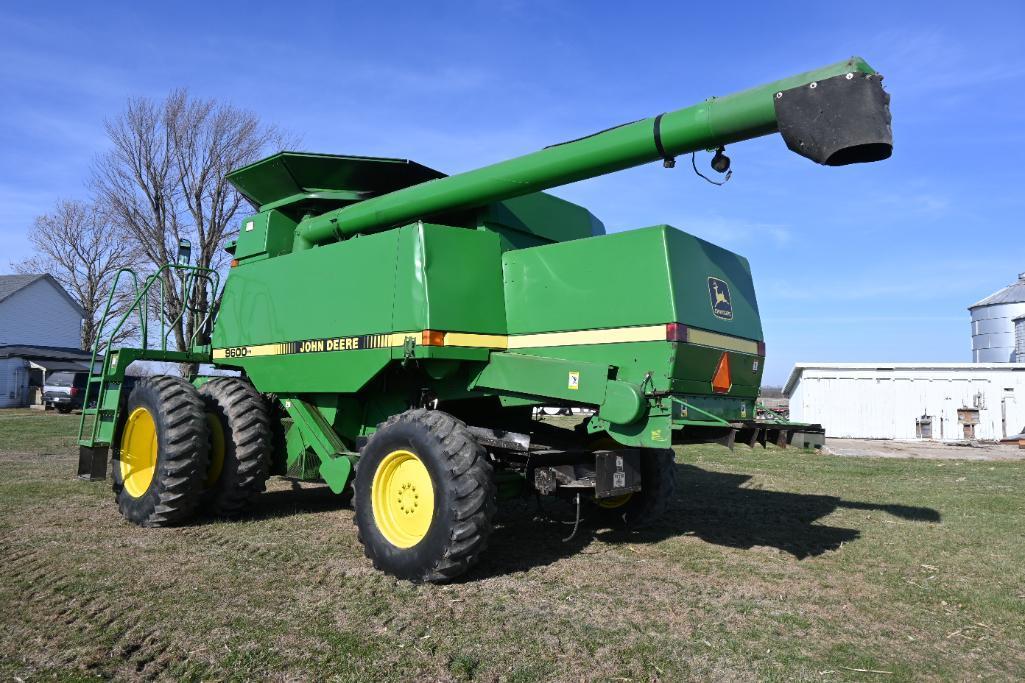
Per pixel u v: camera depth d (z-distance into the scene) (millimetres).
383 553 4461
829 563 5008
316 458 6113
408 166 5891
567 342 4711
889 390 20547
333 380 5426
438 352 4672
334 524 5910
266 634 3418
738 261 5266
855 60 3691
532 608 3883
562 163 4570
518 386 4773
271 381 6051
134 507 5781
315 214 6574
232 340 6535
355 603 3887
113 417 6191
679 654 3305
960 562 5051
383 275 5051
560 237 5941
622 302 4484
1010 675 3156
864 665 3234
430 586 4230
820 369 21109
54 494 7113
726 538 5793
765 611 3947
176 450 5602
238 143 26500
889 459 13172
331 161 5895
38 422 19406
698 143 4125
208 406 6219
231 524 5852
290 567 4574
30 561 4602
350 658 3164
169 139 25891
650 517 5934
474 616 3730
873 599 4195
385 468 4660
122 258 43562
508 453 4895
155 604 3811
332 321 5461
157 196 26250
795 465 11609
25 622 3537
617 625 3660
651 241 4406
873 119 3561
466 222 5477
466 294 4887
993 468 11453
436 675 3016
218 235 26766
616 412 4234
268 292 6160
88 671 2988
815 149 3668
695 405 4512
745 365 5086
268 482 8445
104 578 4246
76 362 36406
